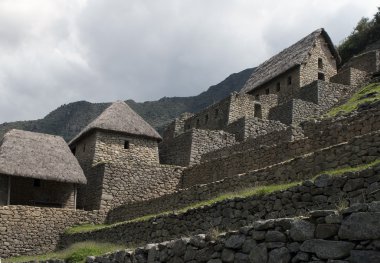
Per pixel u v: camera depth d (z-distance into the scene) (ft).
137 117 105.60
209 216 40.86
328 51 140.77
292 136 69.41
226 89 329.52
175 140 105.09
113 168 83.87
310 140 53.26
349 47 181.47
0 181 81.30
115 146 98.27
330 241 20.08
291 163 43.19
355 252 19.17
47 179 81.41
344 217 19.93
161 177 84.07
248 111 121.90
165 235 46.11
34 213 75.66
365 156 37.17
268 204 35.45
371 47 169.89
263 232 22.77
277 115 120.16
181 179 83.25
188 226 43.16
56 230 76.18
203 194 54.49
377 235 18.69
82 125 273.13
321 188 31.58
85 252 48.83
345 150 38.78
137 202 70.85
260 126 106.01
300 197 32.94
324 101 120.88
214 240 25.43
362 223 19.22
